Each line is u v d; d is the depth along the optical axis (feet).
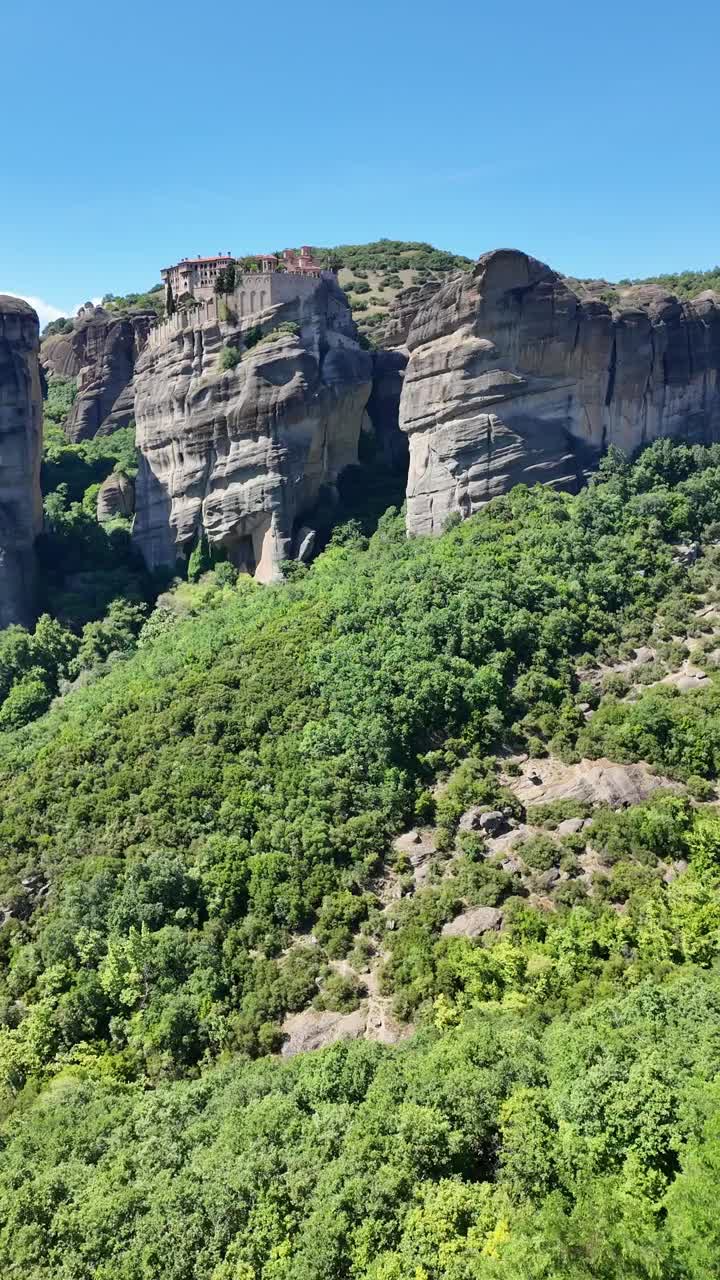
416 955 143.43
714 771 169.07
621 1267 74.28
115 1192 101.81
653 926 138.10
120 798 184.55
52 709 245.24
